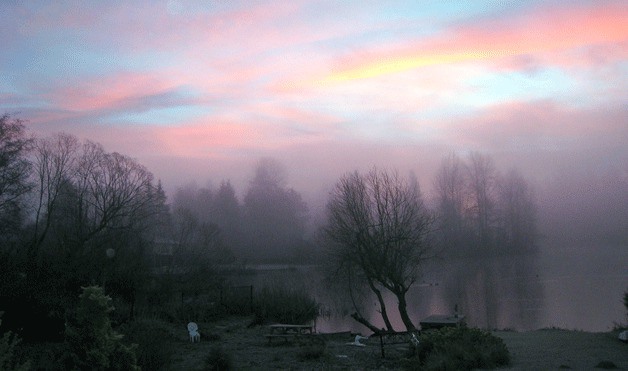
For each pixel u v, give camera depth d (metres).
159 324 19.64
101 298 10.21
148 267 35.44
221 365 14.69
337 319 36.81
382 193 31.89
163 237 52.66
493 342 12.70
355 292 39.75
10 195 32.19
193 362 16.05
